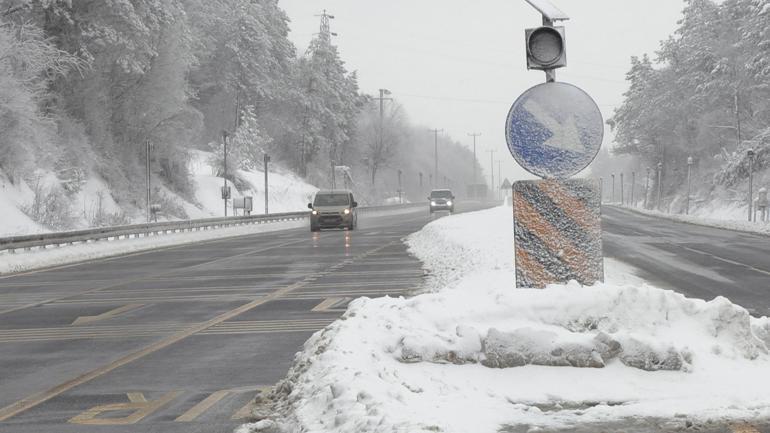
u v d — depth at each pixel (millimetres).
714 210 106312
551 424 8172
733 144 120438
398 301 13133
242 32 144000
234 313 20984
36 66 63500
